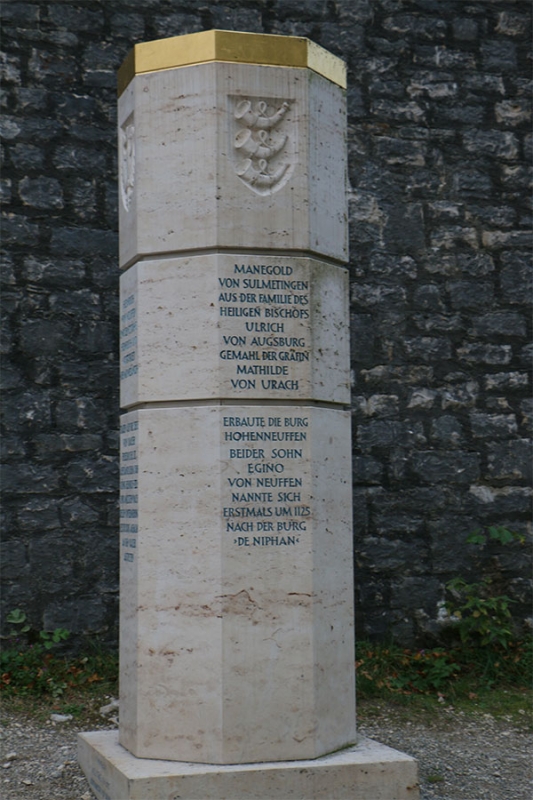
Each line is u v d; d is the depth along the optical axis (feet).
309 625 14.92
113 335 23.53
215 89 15.05
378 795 14.61
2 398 22.72
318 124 15.75
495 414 25.48
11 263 22.98
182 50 15.26
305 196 15.37
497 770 17.94
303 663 14.84
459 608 24.20
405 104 25.75
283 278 15.25
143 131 15.39
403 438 24.90
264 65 15.34
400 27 25.86
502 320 25.76
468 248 25.77
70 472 22.97
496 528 24.64
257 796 14.19
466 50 26.25
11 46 23.35
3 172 23.08
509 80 26.45
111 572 23.03
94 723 19.67
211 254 15.01
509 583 25.09
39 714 20.04
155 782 13.93
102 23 24.02
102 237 23.63
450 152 25.91
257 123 15.21
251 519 14.83
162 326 15.19
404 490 24.77
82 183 23.59
